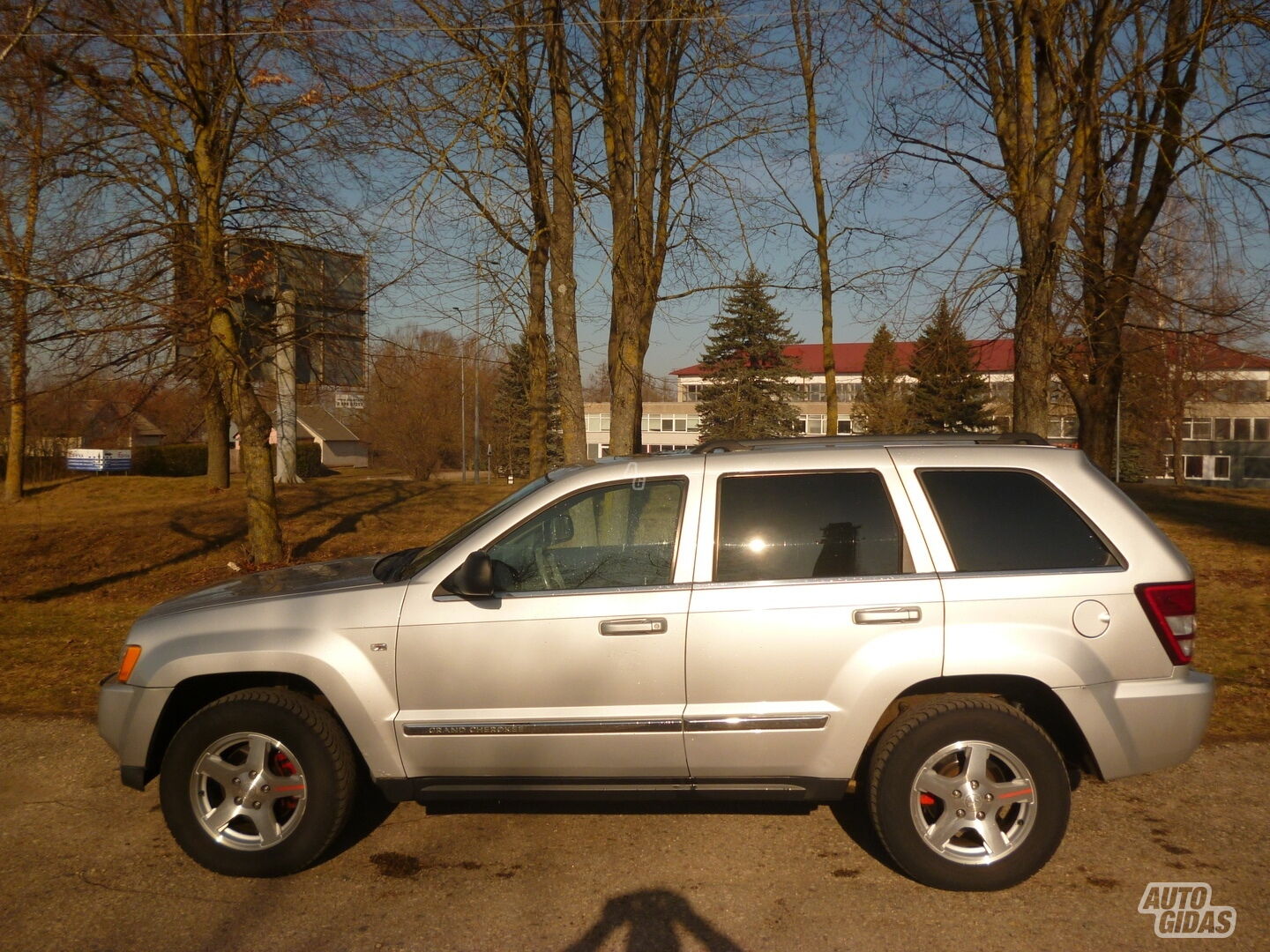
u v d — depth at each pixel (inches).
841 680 164.7
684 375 2285.9
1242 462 2192.4
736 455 179.0
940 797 163.0
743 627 165.9
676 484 176.9
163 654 173.9
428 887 166.7
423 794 172.7
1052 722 174.1
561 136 426.6
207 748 170.2
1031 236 402.9
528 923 153.9
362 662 170.7
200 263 443.2
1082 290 437.4
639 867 173.3
